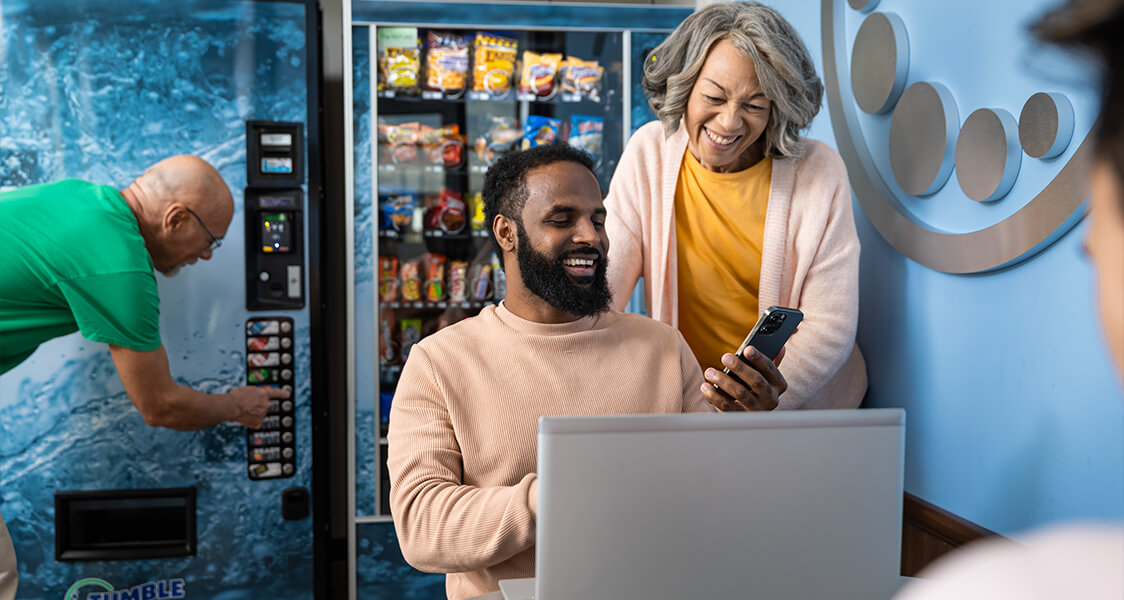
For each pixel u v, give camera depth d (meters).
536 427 1.29
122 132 2.22
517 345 1.34
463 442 1.29
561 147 1.38
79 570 2.25
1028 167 1.38
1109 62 0.29
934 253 1.61
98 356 2.21
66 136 2.19
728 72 1.59
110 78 2.21
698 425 0.77
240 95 2.27
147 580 2.29
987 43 1.46
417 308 2.61
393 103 2.55
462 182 2.64
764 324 1.31
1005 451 1.46
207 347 2.29
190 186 2.03
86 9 2.18
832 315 1.70
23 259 1.78
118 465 2.24
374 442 2.47
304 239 2.34
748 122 1.64
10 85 2.17
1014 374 1.43
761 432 0.78
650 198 1.84
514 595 1.00
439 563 1.16
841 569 0.81
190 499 2.28
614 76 2.61
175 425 2.09
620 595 0.77
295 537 2.36
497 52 2.53
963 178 1.52
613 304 1.80
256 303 2.32
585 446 0.75
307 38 2.30
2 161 2.17
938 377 1.66
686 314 1.85
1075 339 1.28
